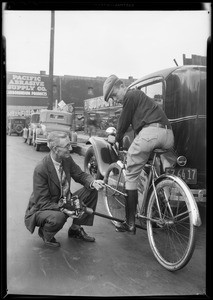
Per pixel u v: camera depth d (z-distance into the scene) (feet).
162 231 11.24
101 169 14.52
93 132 14.58
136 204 10.39
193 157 12.02
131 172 10.27
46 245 10.52
